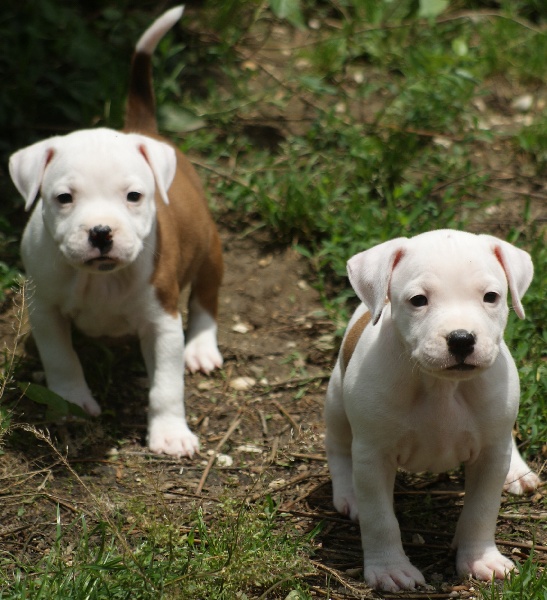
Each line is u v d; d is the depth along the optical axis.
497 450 4.35
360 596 4.34
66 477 5.23
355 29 9.26
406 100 8.15
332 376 5.00
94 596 4.10
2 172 7.57
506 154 8.04
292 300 6.80
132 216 5.14
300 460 5.46
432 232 4.21
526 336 5.95
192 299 6.46
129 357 6.32
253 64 8.95
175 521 4.49
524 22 9.52
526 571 4.29
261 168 7.71
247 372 6.23
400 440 4.34
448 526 4.91
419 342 3.96
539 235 7.07
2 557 4.59
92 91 7.91
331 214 7.19
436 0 7.86
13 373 5.85
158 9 9.16
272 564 4.20
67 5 8.95
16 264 6.80
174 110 7.89
